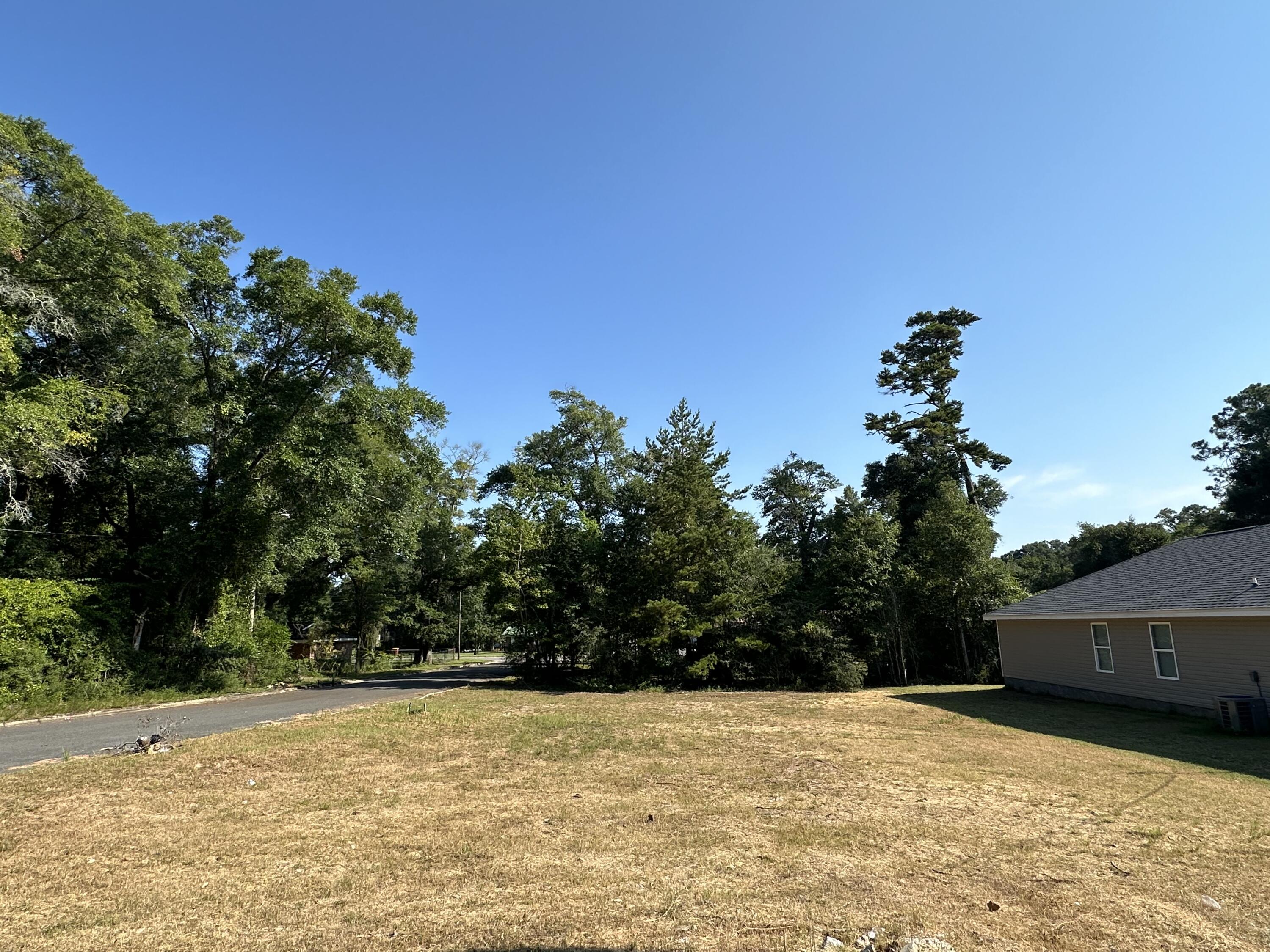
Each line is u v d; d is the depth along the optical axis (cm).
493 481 4044
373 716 1241
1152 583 1587
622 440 3744
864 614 2270
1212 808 628
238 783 712
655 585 2173
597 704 1541
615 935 363
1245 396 3856
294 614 3456
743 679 2205
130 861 479
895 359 3628
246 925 378
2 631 1427
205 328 2005
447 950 348
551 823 575
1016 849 508
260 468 2064
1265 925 380
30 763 823
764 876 452
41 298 1454
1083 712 1423
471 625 4256
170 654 1902
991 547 2419
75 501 2066
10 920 383
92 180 1503
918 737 1056
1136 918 387
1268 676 1185
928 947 344
